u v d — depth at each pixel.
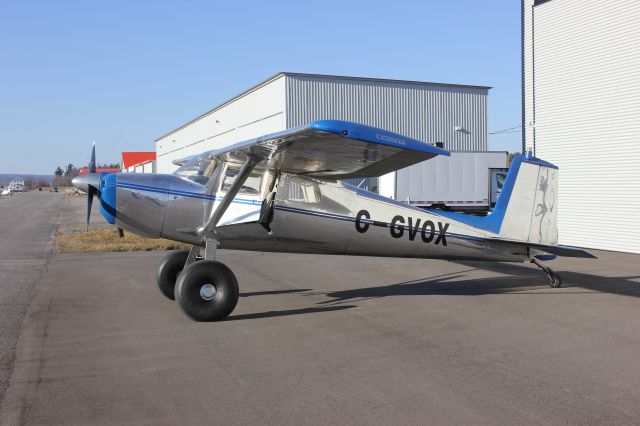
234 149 6.56
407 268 11.16
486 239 8.44
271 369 4.77
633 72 13.77
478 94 28.62
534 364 4.95
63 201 53.84
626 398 4.12
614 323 6.54
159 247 14.81
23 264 11.59
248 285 9.09
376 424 3.63
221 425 3.60
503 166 23.25
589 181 14.92
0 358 5.01
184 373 4.64
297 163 6.92
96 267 11.18
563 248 8.28
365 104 26.28
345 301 7.80
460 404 3.98
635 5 13.69
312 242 7.67
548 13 16.03
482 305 7.56
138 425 3.59
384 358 5.11
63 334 5.88
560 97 15.71
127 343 5.55
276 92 26.17
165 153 62.41
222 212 6.87
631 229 13.86
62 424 3.59
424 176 22.44
